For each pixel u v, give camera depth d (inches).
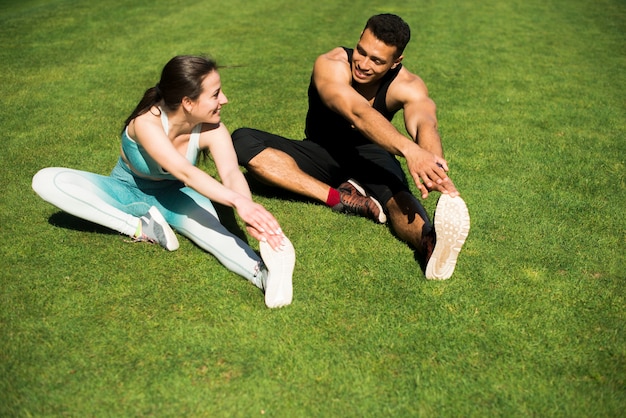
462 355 103.5
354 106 134.2
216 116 125.1
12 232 138.9
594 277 129.2
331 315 112.3
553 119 235.8
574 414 92.3
